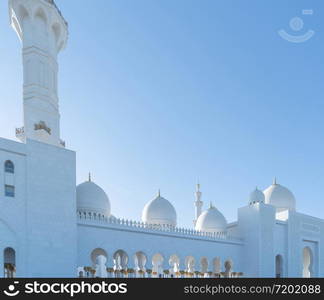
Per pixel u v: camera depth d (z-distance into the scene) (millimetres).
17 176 40844
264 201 85188
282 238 78375
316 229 86875
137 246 54156
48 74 53500
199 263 63906
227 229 78688
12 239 39250
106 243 50094
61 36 58344
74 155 47719
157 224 67062
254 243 72438
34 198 41938
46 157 44156
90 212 54656
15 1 53094
